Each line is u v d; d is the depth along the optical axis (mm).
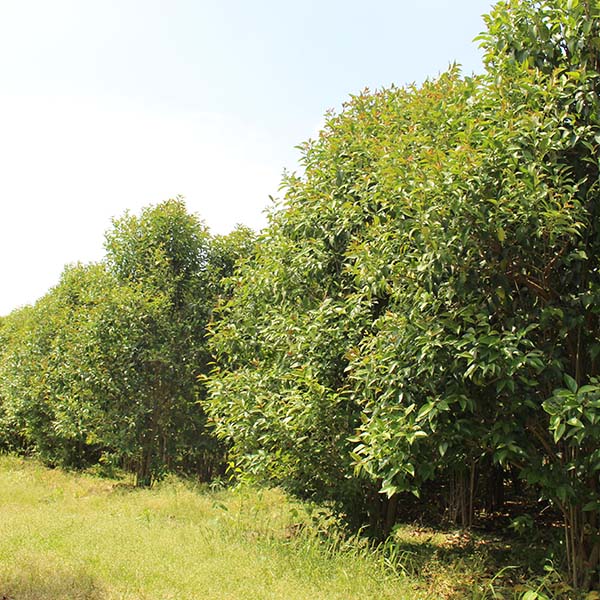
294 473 6969
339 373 6578
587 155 4922
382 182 5840
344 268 7062
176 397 12234
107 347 12047
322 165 7645
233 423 7383
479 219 4617
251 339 8281
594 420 4258
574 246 5055
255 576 5508
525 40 5215
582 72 4863
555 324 5133
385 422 5125
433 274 4941
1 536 6641
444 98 6262
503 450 4895
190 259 13086
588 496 5051
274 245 7898
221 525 7613
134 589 5047
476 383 4777
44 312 16844
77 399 13016
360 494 6973
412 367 5195
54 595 4801
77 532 7016
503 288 4898
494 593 5160
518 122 4703
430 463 5246
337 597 5027
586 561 5398
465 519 8352
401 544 6977
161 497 10102
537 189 4539
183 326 12344
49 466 16531
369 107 7875
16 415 16719
